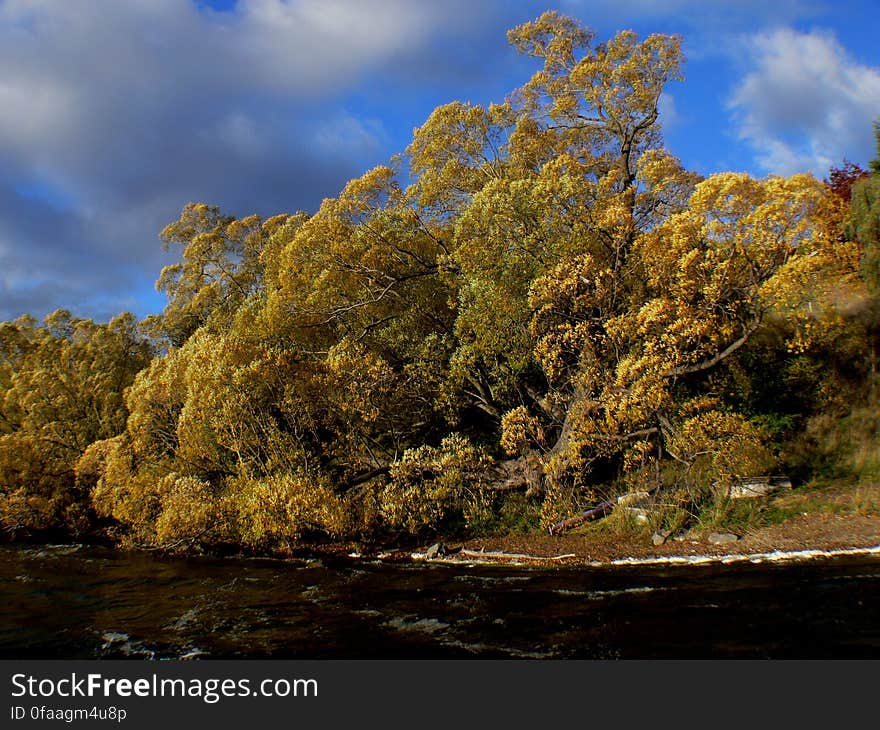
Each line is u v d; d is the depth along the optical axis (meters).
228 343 19.06
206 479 20.55
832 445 15.63
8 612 12.67
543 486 17.64
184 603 12.70
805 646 7.75
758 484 14.84
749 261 14.71
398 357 22.55
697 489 15.13
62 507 25.59
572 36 22.34
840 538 12.18
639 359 15.20
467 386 21.30
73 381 30.58
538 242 17.73
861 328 16.88
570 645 8.48
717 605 9.46
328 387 18.77
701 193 14.77
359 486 19.16
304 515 17.09
